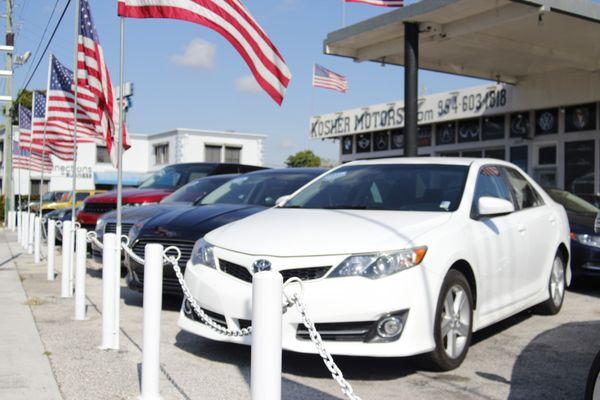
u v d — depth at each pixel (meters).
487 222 5.38
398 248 4.39
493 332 5.95
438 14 11.99
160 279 3.96
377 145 23.52
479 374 4.59
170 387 4.22
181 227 6.70
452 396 4.10
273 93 6.41
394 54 14.33
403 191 5.59
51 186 34.00
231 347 5.30
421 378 4.48
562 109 17.16
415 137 12.66
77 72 7.89
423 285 4.35
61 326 6.04
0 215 33.72
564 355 5.12
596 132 16.34
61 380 4.32
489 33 13.09
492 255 5.26
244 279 4.60
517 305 5.78
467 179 5.53
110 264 5.14
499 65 16.12
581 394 4.16
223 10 5.92
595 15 11.71
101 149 35.25
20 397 3.94
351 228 4.69
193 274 4.93
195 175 11.89
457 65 16.12
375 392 4.17
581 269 7.91
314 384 4.33
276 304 2.74
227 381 4.37
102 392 4.08
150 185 11.98
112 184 35.66
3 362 4.72
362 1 12.92
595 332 5.92
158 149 34.66
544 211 6.62
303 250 4.43
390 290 4.25
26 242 15.11
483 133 19.56
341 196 5.81
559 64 15.84
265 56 6.29
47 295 7.93
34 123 15.85
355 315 4.21
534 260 6.12
